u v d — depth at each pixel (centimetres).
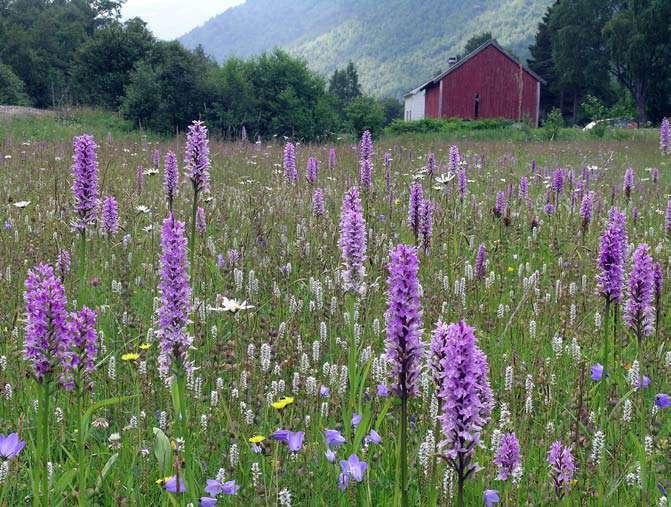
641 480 381
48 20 10375
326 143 3028
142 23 6072
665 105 8044
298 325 607
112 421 463
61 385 375
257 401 453
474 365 301
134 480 394
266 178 1503
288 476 388
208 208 1037
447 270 790
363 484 378
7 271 674
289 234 963
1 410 459
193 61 5069
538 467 418
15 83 7756
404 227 980
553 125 3859
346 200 538
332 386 489
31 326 352
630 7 7881
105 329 593
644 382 504
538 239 995
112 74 5812
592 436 443
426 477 388
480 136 4369
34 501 348
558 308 683
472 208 1118
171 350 382
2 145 1922
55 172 1299
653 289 546
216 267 754
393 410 464
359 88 17612
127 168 1563
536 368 530
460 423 306
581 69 9012
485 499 356
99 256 830
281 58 5672
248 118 5084
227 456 409
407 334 335
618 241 505
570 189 1323
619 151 2623
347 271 521
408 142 2856
